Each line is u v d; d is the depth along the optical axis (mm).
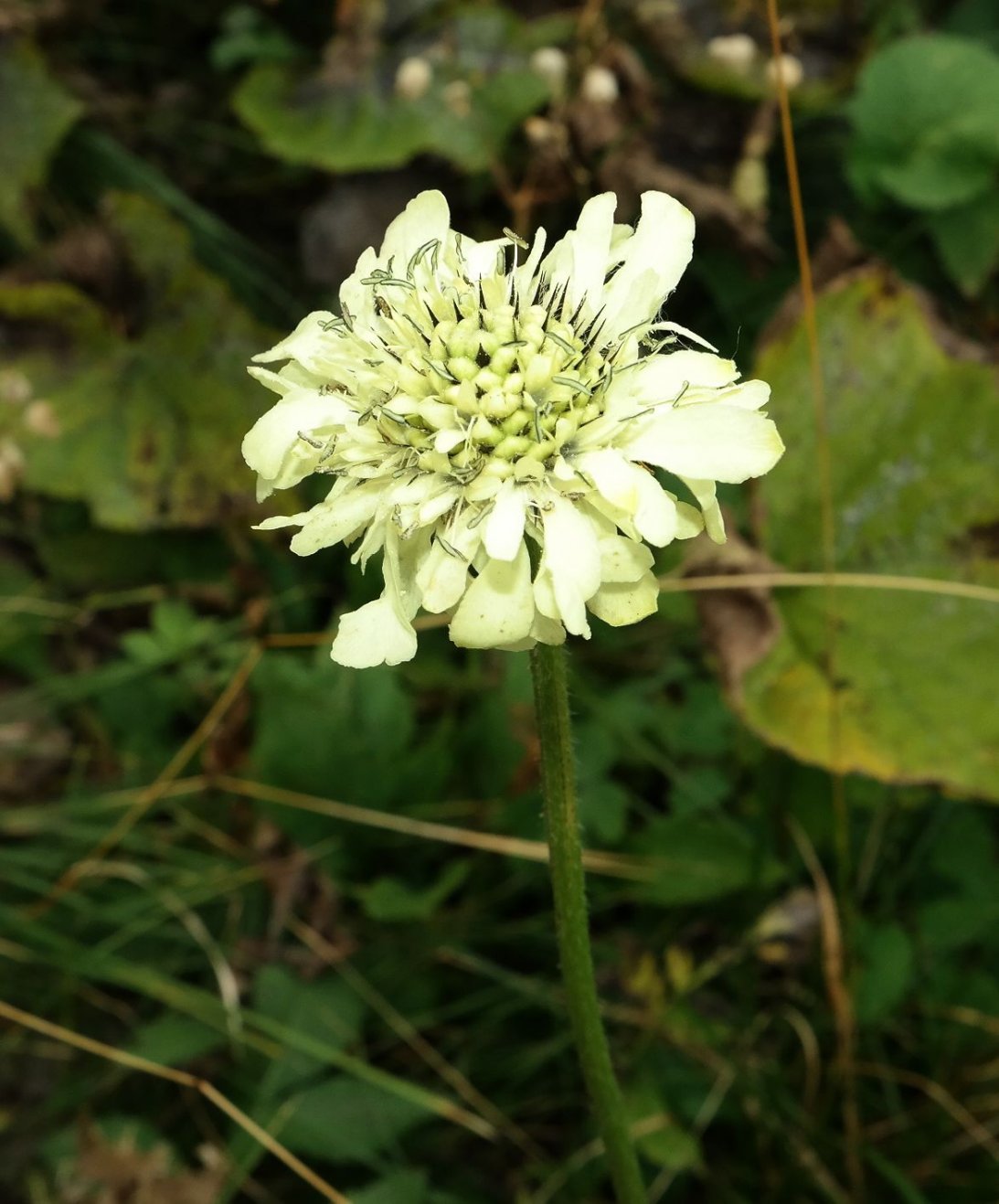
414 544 121
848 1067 193
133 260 279
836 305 224
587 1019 143
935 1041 206
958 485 215
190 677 248
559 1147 208
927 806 224
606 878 221
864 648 210
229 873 228
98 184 309
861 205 293
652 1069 207
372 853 231
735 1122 204
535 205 271
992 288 283
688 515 117
